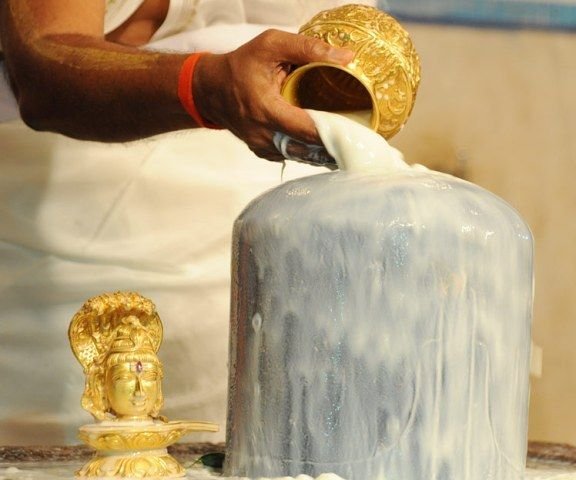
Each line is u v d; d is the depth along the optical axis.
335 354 2.37
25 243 3.86
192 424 2.53
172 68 2.77
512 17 6.63
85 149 3.88
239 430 2.51
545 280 6.66
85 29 3.15
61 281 3.87
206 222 3.89
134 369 2.48
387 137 2.62
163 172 3.87
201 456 2.86
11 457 2.89
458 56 6.62
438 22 6.59
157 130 2.94
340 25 2.57
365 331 2.36
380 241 2.36
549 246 6.68
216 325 3.89
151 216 3.88
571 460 2.95
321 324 2.38
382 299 2.36
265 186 3.94
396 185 2.42
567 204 6.68
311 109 2.63
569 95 6.67
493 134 6.65
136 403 2.48
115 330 2.52
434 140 6.64
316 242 2.38
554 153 6.69
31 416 3.90
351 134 2.53
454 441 2.37
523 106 6.66
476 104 6.65
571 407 6.56
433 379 2.36
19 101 3.21
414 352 2.36
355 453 2.36
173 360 3.88
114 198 3.87
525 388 2.50
